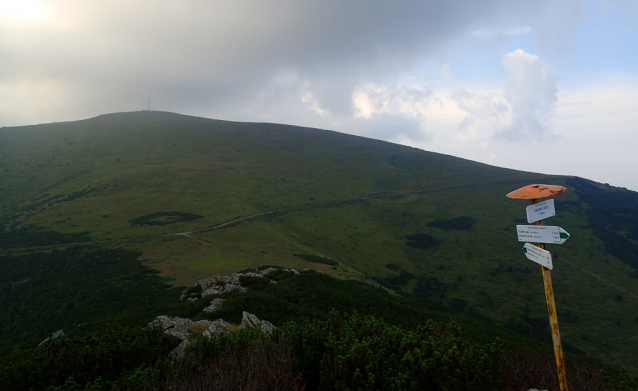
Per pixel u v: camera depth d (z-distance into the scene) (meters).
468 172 187.50
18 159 155.38
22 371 7.60
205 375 6.51
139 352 8.78
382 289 72.12
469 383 6.53
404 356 6.71
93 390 6.71
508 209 137.50
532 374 8.67
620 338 63.81
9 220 103.31
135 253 78.12
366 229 120.44
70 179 139.75
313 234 111.75
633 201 132.88
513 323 69.38
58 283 63.38
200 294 27.89
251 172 163.12
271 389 6.39
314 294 25.89
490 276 92.81
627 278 88.06
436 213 135.00
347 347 7.35
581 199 139.62
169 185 136.75
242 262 72.00
